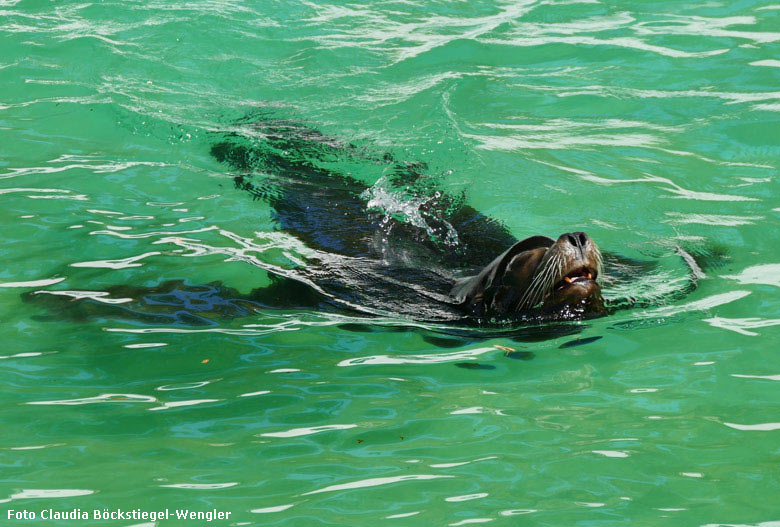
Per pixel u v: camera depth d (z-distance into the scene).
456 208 26.25
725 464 12.98
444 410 15.09
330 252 23.72
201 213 25.59
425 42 39.72
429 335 18.94
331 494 12.30
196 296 20.69
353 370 16.97
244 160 29.28
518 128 31.34
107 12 41.38
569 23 41.88
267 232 24.75
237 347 18.09
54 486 12.55
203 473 12.95
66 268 21.77
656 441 13.75
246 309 20.14
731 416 14.52
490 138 30.55
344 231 25.08
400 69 36.81
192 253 23.03
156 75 35.34
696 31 39.47
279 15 42.62
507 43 39.34
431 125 31.61
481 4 45.75
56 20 40.31
